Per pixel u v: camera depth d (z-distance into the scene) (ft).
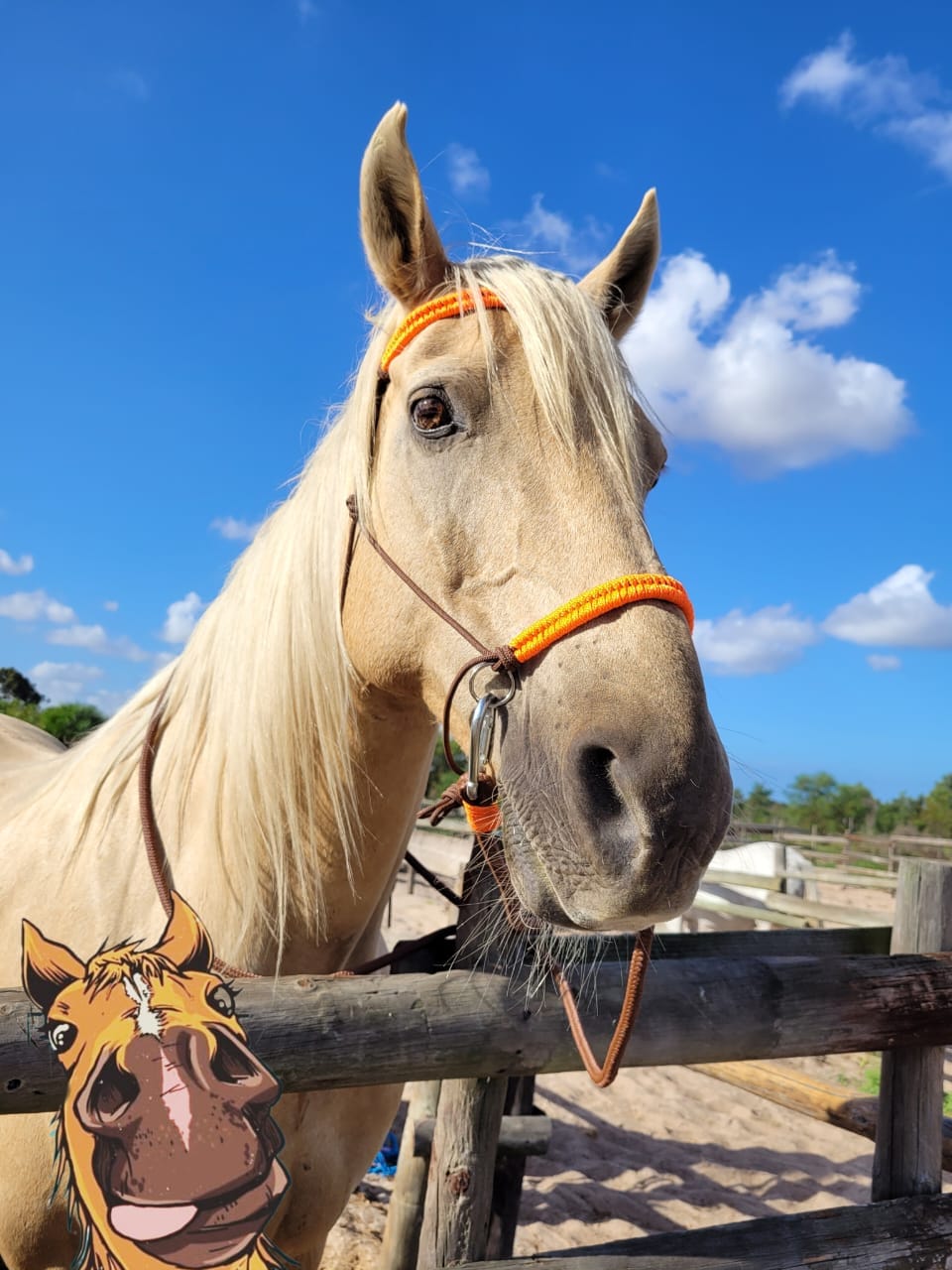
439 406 4.37
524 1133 7.55
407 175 4.70
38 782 6.81
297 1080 4.13
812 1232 5.42
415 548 4.47
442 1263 5.10
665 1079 16.65
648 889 3.41
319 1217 5.16
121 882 5.08
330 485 5.07
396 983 4.43
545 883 3.76
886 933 6.90
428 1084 8.17
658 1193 12.03
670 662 3.68
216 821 4.92
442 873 26.40
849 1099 7.79
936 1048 6.14
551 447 4.20
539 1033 4.60
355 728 4.85
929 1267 5.65
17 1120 4.70
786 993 5.32
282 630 4.95
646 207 5.75
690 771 3.44
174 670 5.86
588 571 3.96
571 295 4.57
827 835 53.21
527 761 3.86
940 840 48.73
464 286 4.65
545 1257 4.92
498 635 4.13
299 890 4.88
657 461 4.94
